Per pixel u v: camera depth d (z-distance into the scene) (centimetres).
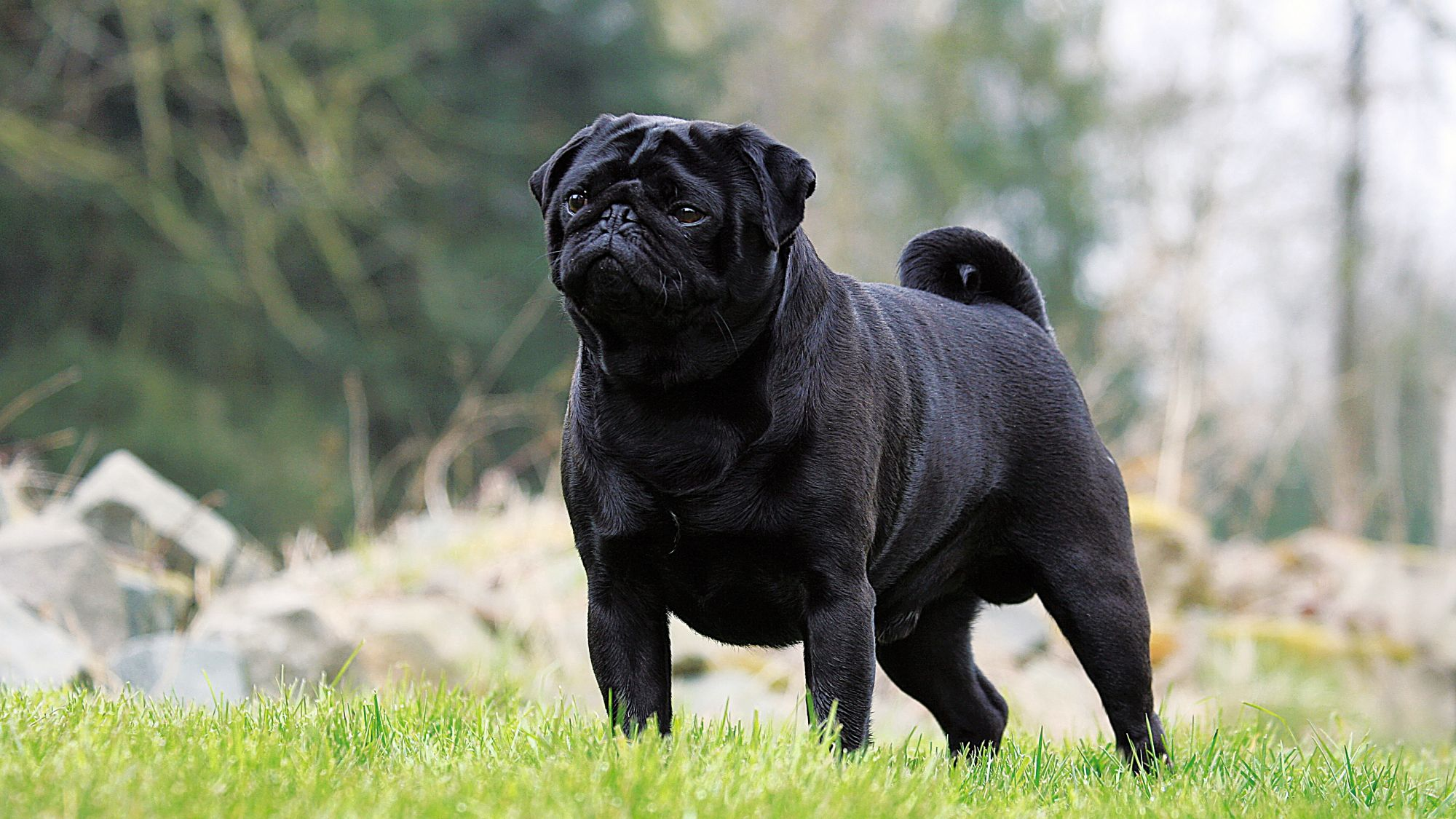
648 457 485
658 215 470
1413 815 483
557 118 3238
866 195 3759
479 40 3175
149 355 2659
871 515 500
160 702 605
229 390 2739
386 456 2934
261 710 523
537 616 984
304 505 2478
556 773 418
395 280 2966
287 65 2491
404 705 577
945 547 574
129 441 2464
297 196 2644
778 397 481
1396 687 1180
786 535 483
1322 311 2522
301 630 845
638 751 425
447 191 3106
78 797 379
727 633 519
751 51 3819
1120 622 583
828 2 3891
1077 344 3359
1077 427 597
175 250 2733
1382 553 1510
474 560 1105
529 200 3206
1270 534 2575
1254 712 1045
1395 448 2181
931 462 542
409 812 387
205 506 1084
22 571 837
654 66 3319
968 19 4038
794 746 442
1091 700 1038
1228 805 461
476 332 2855
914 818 405
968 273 654
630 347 480
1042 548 586
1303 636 1218
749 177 486
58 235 2644
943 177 3800
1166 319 1923
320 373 2820
